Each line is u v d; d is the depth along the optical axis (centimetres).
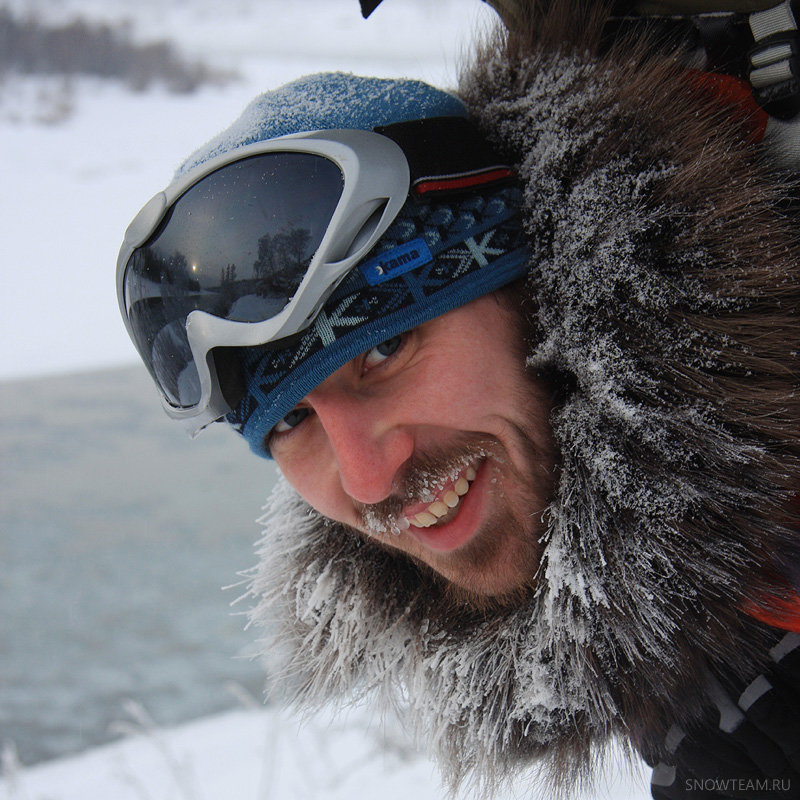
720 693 55
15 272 516
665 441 50
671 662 51
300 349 50
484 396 51
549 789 58
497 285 51
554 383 52
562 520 51
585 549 51
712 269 50
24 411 307
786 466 49
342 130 51
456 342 51
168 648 168
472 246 51
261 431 53
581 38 56
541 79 55
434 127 52
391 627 62
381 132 52
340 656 63
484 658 57
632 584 50
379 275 50
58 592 187
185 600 183
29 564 199
